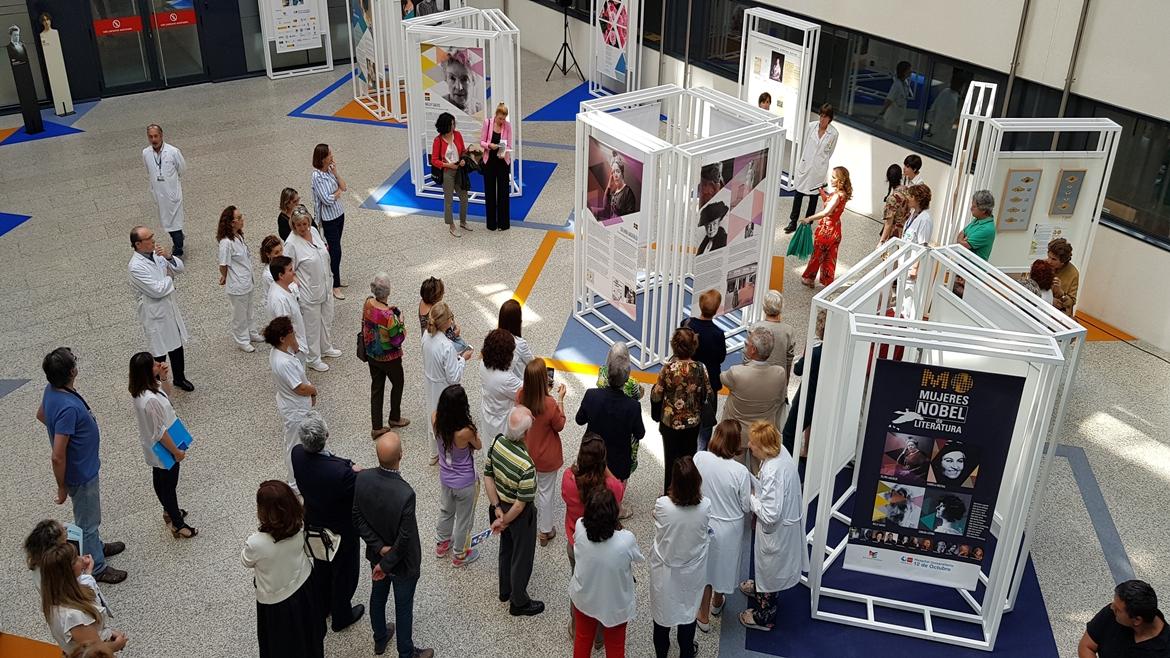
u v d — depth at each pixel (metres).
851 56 13.07
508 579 6.44
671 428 6.84
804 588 6.82
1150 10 9.27
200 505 7.45
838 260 11.67
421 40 12.38
